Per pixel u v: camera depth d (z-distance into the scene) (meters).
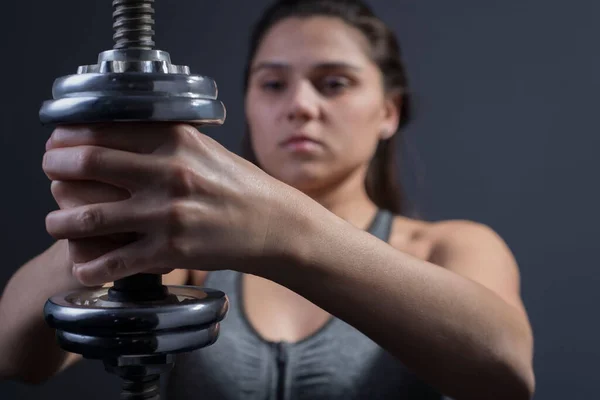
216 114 0.37
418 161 1.70
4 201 1.75
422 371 0.55
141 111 0.35
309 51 0.93
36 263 0.66
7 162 1.75
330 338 0.96
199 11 1.75
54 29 1.75
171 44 1.76
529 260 1.68
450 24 1.69
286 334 0.98
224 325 0.99
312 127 0.93
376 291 0.48
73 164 0.38
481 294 0.57
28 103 1.75
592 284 1.65
